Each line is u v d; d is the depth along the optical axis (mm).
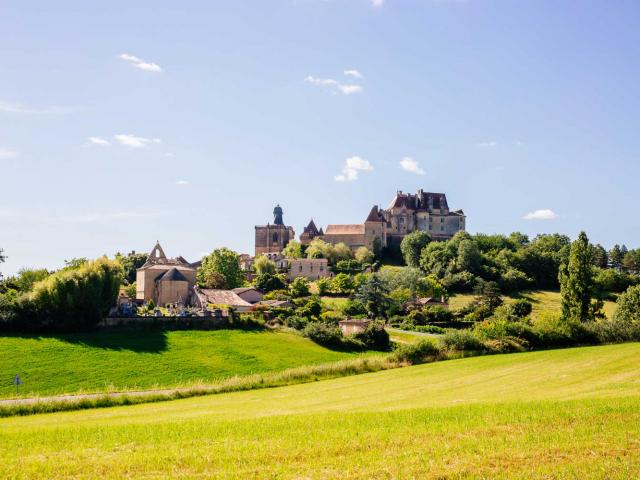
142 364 81875
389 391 57594
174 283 155125
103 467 27469
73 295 96625
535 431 33094
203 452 29828
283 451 29812
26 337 90938
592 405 40281
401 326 136750
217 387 62000
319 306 144125
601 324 90312
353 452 29578
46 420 44781
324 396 55875
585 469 26328
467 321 145000
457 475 25906
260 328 109438
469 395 52688
